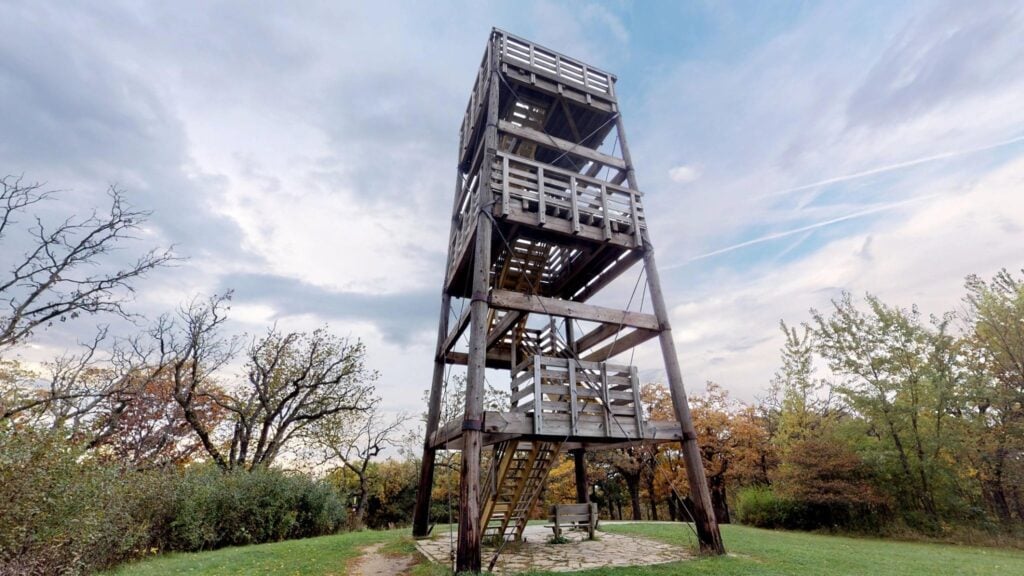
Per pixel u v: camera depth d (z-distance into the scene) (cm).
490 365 1397
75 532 708
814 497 1633
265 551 979
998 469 1605
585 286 1313
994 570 783
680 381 957
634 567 717
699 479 891
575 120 1362
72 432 805
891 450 1669
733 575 656
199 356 2138
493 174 991
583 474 1316
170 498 1119
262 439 2198
